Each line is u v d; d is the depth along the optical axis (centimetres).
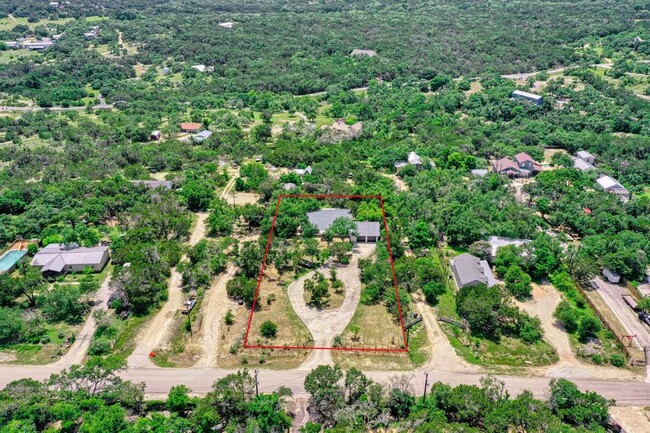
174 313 8638
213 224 11112
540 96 19675
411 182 13525
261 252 9962
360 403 6469
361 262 9850
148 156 15162
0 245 10531
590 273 9519
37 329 8069
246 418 6266
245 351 7781
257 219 11556
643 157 15312
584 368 7550
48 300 8381
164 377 7231
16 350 7750
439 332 8250
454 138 16525
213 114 19612
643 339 8169
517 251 9850
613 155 15288
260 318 8525
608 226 11094
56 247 10200
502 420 5925
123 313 8512
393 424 6375
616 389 7138
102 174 13900
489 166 15350
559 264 9775
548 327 8438
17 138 16538
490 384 6688
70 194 12275
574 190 12619
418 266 9438
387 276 9325
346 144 16312
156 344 7900
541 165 15238
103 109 19888
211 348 7844
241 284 9012
